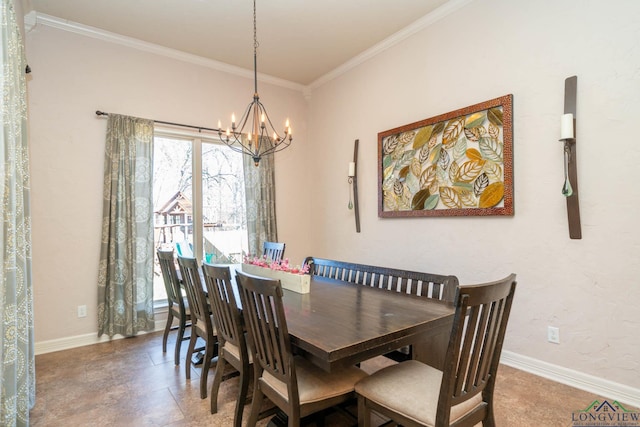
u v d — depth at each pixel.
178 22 3.28
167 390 2.40
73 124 3.29
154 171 3.81
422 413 1.34
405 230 3.54
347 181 4.28
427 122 3.24
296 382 1.50
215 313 2.10
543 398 2.21
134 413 2.12
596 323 2.27
